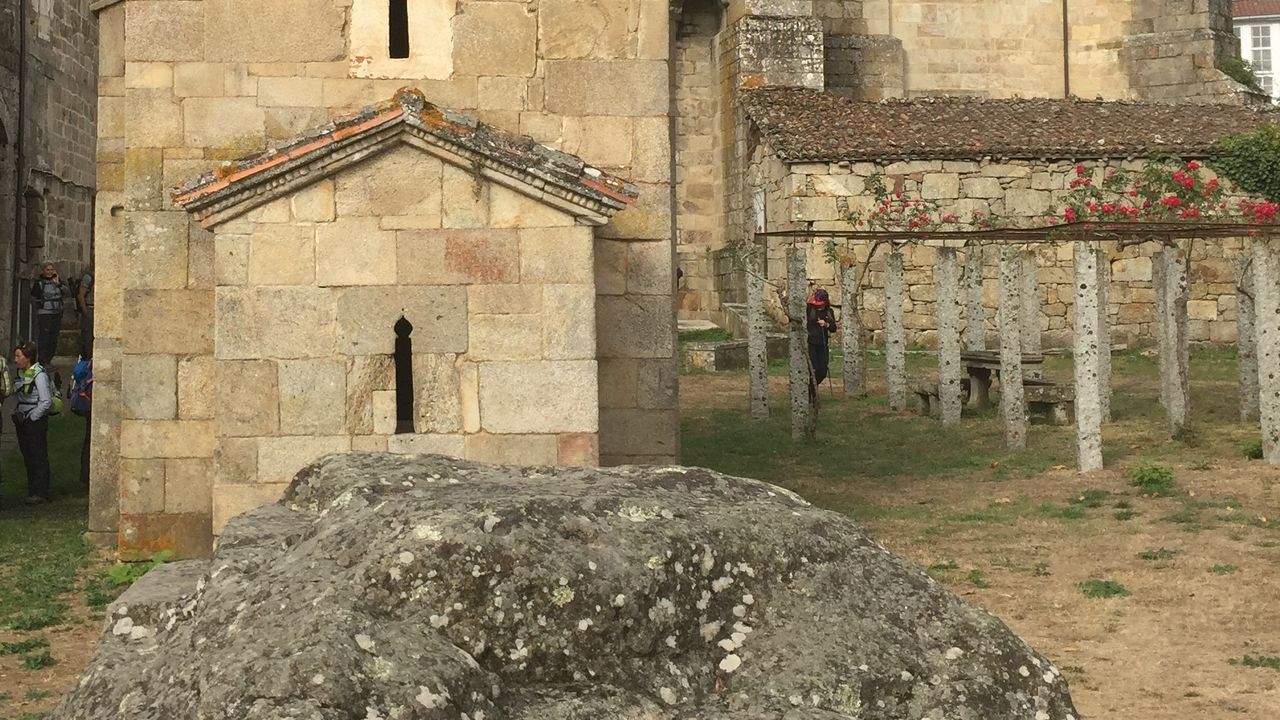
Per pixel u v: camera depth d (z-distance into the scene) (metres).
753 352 22.00
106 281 13.09
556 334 10.88
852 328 24.38
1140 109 33.38
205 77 12.11
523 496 4.17
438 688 3.43
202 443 12.23
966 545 12.43
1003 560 11.79
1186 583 10.85
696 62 37.44
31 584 11.42
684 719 3.72
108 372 13.16
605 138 12.36
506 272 10.84
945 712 3.92
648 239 12.45
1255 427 18.89
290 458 10.80
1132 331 30.59
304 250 10.77
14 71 30.62
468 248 10.83
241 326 10.78
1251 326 19.41
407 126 10.66
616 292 12.45
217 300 10.76
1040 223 30.11
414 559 3.77
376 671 3.43
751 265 22.78
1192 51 38.78
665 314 12.46
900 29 39.19
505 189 10.83
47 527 14.45
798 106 32.50
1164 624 9.72
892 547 12.38
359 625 3.54
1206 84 38.59
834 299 30.09
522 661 3.73
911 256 30.22
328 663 3.38
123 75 12.98
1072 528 13.05
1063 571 11.38
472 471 5.07
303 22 12.10
